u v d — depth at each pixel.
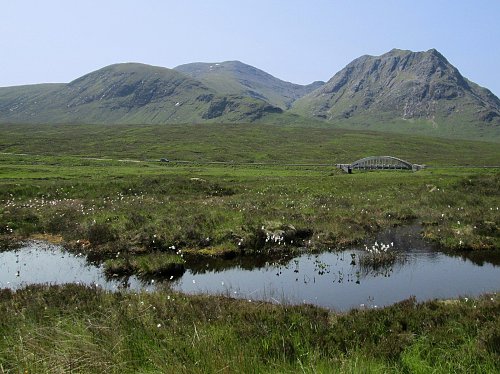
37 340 7.91
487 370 7.40
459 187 44.38
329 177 61.88
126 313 10.48
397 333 9.91
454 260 21.55
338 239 24.75
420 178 57.12
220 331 9.49
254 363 7.29
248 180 55.53
